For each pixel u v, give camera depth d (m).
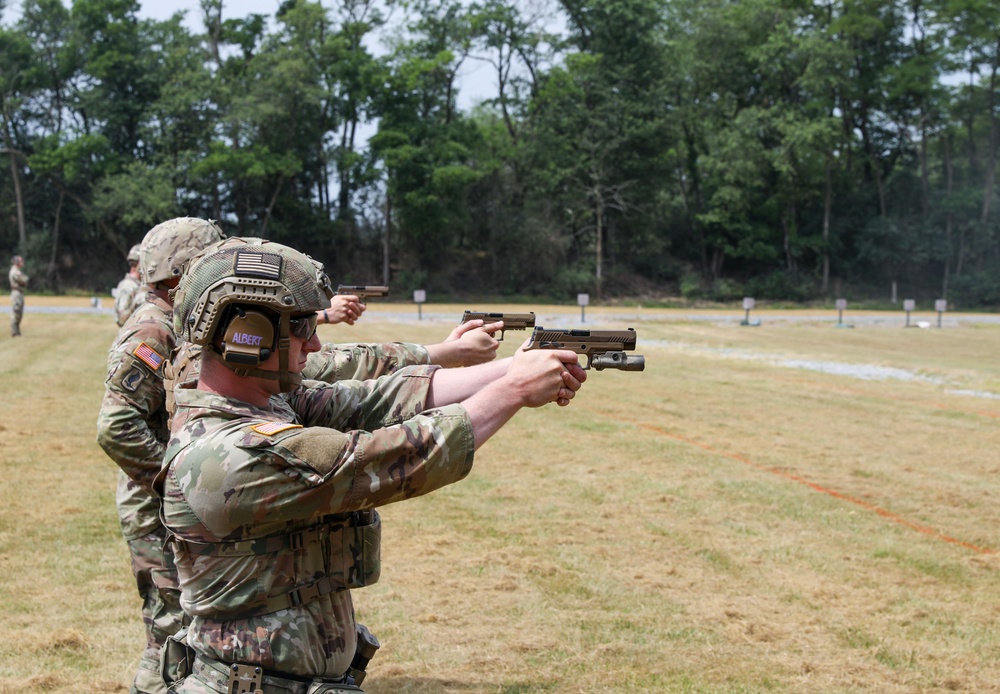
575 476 9.31
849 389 16.77
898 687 4.79
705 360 22.02
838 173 65.19
